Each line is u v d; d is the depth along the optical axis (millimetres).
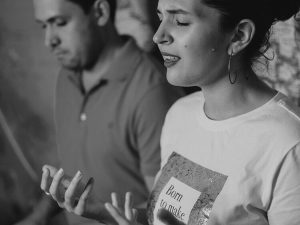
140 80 1903
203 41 1243
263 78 1651
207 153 1343
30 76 3082
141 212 1581
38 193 3268
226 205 1269
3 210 3281
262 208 1252
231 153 1290
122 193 2004
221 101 1329
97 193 2029
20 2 3010
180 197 1353
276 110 1268
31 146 3201
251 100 1305
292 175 1197
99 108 1965
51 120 3113
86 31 1941
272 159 1226
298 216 1196
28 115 3150
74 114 2043
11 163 3275
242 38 1268
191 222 1315
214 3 1213
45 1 1920
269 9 1276
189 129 1432
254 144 1254
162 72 1956
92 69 1998
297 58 1622
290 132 1217
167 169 1433
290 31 1610
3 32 3070
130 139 1930
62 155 2127
